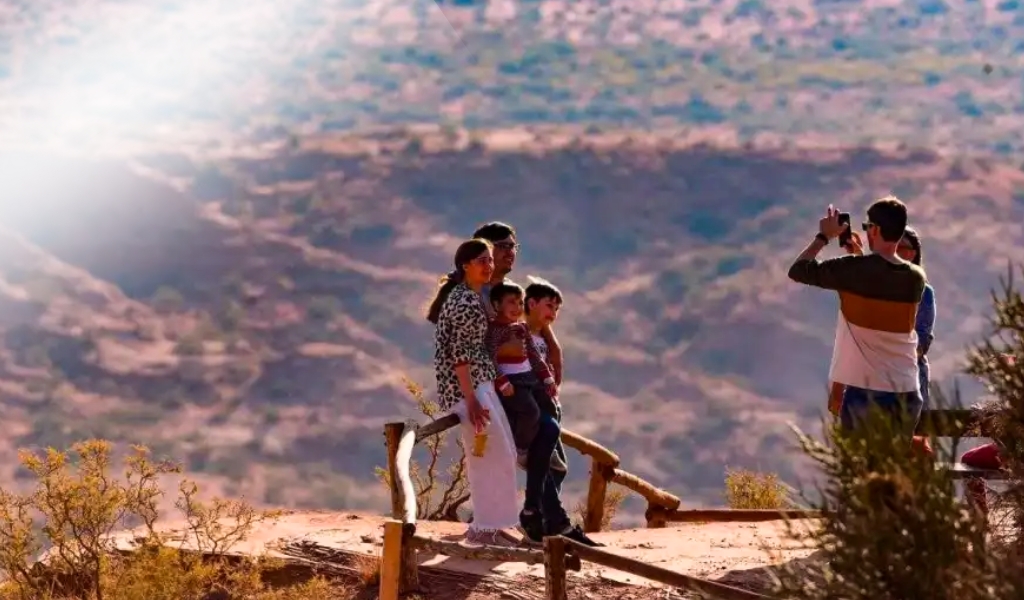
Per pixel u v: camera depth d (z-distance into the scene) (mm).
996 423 5309
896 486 4199
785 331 179250
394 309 188875
